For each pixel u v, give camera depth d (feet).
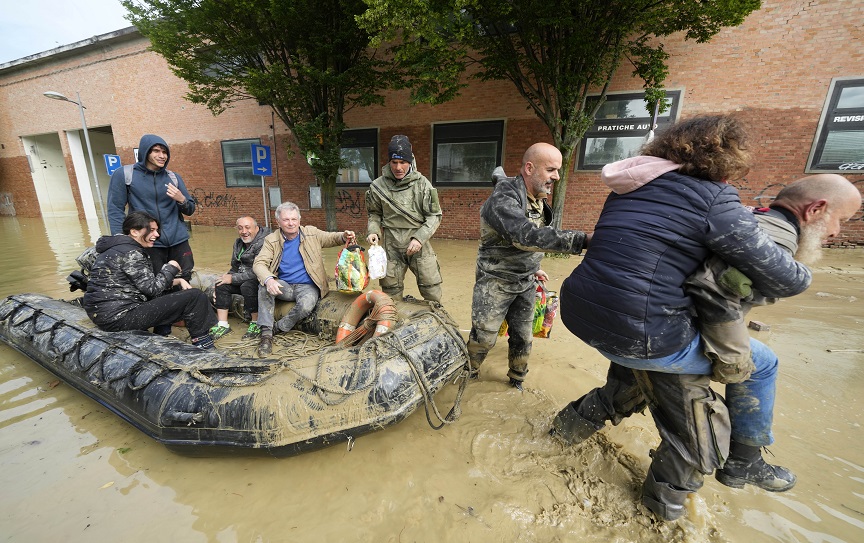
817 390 9.17
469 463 7.02
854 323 13.33
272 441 6.51
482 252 8.23
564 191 25.20
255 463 7.11
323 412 6.59
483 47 23.81
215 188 43.65
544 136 29.22
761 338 12.07
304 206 39.86
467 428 7.93
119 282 9.62
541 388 9.41
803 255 4.90
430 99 23.49
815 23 22.22
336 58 27.14
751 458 5.74
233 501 6.28
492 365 10.61
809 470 6.73
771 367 5.40
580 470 6.78
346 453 7.30
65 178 60.44
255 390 6.79
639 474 6.64
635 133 26.66
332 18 25.98
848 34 21.77
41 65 49.39
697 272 4.68
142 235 10.12
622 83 26.32
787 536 5.52
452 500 6.23
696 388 5.25
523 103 29.30
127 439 7.78
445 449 7.38
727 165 4.33
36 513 5.99
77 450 7.45
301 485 6.59
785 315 14.15
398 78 27.63
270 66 26.05
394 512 6.03
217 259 26.09
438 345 8.05
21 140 55.52
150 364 7.77
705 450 5.15
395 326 8.58
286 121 30.66
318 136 29.37
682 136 4.59
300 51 26.27
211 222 44.91
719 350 4.78
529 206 7.57
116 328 9.51
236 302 13.48
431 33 20.03
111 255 9.59
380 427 6.89
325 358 7.34
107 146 63.36
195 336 10.83
